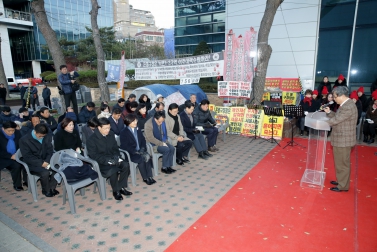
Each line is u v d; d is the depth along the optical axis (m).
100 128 4.43
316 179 5.01
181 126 6.18
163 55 33.09
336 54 12.70
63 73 8.18
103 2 41.25
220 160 6.39
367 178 5.17
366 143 7.72
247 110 8.85
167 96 10.72
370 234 3.37
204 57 9.61
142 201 4.37
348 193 4.54
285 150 7.14
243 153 6.92
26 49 36.62
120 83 11.52
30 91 13.87
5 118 7.01
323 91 9.81
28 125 5.93
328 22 12.65
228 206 4.13
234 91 9.17
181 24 22.91
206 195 4.53
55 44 9.55
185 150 6.23
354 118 4.32
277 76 14.17
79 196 4.62
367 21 11.81
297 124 9.07
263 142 8.00
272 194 4.54
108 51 29.80
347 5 12.12
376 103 7.59
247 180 5.14
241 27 14.92
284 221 3.70
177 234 3.42
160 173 5.62
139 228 3.57
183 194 4.59
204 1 21.25
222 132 9.00
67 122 4.85
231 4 15.00
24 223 3.75
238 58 9.14
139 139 5.20
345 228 3.50
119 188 4.51
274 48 14.02
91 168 4.54
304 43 13.27
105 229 3.56
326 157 6.50
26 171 4.65
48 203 4.38
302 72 13.55
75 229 3.58
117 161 4.34
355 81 12.48
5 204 4.35
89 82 20.66
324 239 3.28
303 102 8.88
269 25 9.07
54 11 34.84
